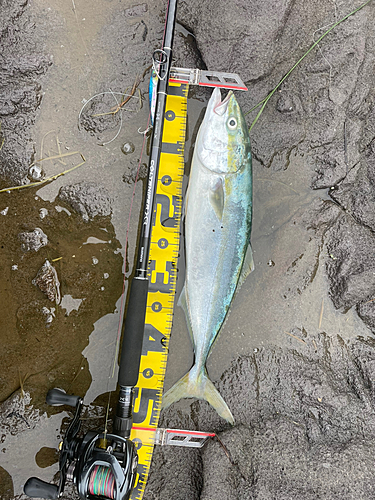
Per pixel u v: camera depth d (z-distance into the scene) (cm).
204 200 226
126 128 238
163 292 234
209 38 238
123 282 234
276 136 245
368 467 212
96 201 235
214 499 205
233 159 223
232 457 213
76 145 237
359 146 246
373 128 246
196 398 230
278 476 210
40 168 233
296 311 243
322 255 245
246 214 230
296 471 211
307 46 245
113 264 234
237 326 239
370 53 247
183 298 235
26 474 217
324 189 247
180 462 223
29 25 235
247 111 244
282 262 244
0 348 224
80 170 236
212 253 226
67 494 216
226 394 233
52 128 236
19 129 233
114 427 184
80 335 230
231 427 224
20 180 232
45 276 228
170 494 219
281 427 223
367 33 247
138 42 241
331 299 244
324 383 233
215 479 209
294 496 205
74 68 238
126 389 188
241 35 238
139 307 192
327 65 245
